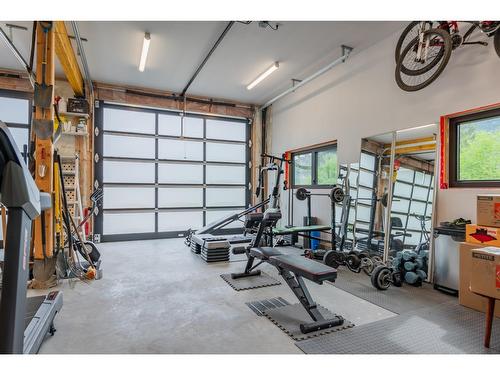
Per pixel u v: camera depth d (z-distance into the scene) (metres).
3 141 1.45
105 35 4.32
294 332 2.36
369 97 4.68
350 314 2.73
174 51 4.84
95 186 6.23
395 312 2.77
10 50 4.72
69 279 3.58
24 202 1.54
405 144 4.10
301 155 6.60
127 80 6.14
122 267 4.30
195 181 7.21
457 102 3.48
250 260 3.78
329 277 2.44
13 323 1.51
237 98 7.34
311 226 5.20
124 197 6.54
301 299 2.61
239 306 2.89
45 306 2.34
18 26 4.05
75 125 5.97
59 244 3.60
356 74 4.94
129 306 2.87
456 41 3.23
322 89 5.74
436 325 2.50
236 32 4.25
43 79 3.34
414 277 3.45
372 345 2.17
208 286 3.48
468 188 3.39
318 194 5.58
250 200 7.79
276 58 5.12
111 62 5.26
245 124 7.77
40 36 3.34
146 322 2.53
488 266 2.17
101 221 6.32
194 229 7.06
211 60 5.19
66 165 5.71
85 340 2.22
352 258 4.16
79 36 4.25
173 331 2.37
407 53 3.79
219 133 7.47
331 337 2.29
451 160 3.61
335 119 5.41
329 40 4.48
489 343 2.17
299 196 5.30
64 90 5.91
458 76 3.48
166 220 6.93
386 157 4.34
